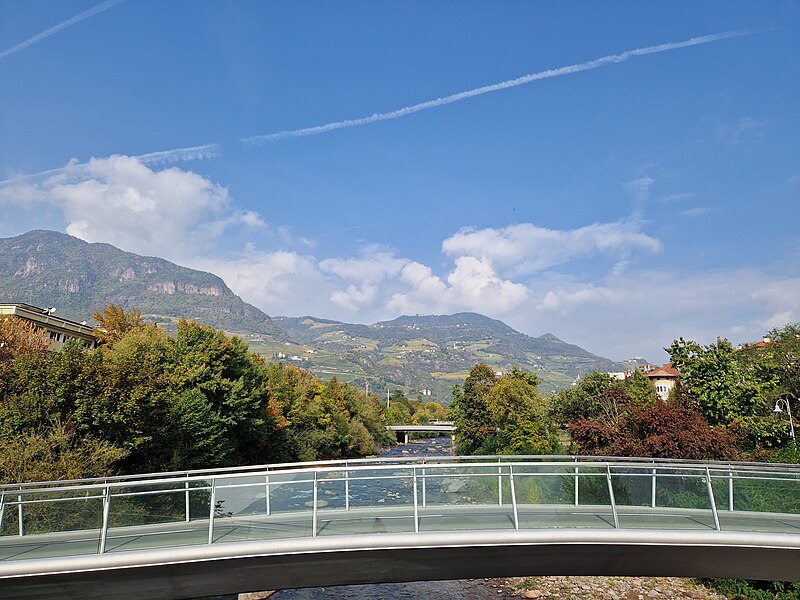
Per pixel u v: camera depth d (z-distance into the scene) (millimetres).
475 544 12164
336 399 84188
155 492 12508
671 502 13648
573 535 12312
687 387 30766
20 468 21234
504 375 49438
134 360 28734
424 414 167125
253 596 19703
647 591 20281
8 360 28438
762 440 29672
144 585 11859
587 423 24625
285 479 13562
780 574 12719
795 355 39969
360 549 11969
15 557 11273
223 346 42844
